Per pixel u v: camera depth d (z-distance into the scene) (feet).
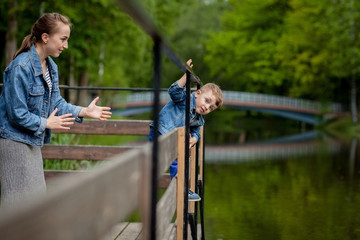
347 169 36.99
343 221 19.83
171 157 7.09
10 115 8.38
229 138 78.43
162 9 59.67
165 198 7.13
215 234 17.61
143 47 61.62
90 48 51.98
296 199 24.62
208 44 135.85
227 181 30.66
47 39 8.73
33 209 2.09
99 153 15.51
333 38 102.99
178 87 11.05
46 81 8.86
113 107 78.02
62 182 2.72
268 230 18.29
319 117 115.96
